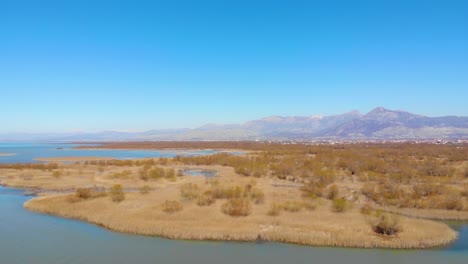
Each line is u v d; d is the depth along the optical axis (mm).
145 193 45562
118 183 56531
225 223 31844
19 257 25156
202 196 40656
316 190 45375
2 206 41094
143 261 24641
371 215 34406
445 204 38469
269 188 49656
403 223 32406
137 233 30453
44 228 32031
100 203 39625
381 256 25844
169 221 32438
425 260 25125
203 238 29219
